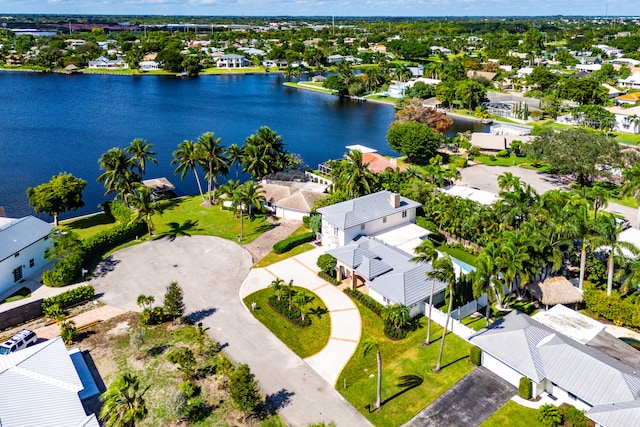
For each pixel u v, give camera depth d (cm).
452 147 14588
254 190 8712
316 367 5278
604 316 5928
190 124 18550
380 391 4731
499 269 5578
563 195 7506
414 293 6081
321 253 7819
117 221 9506
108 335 5803
